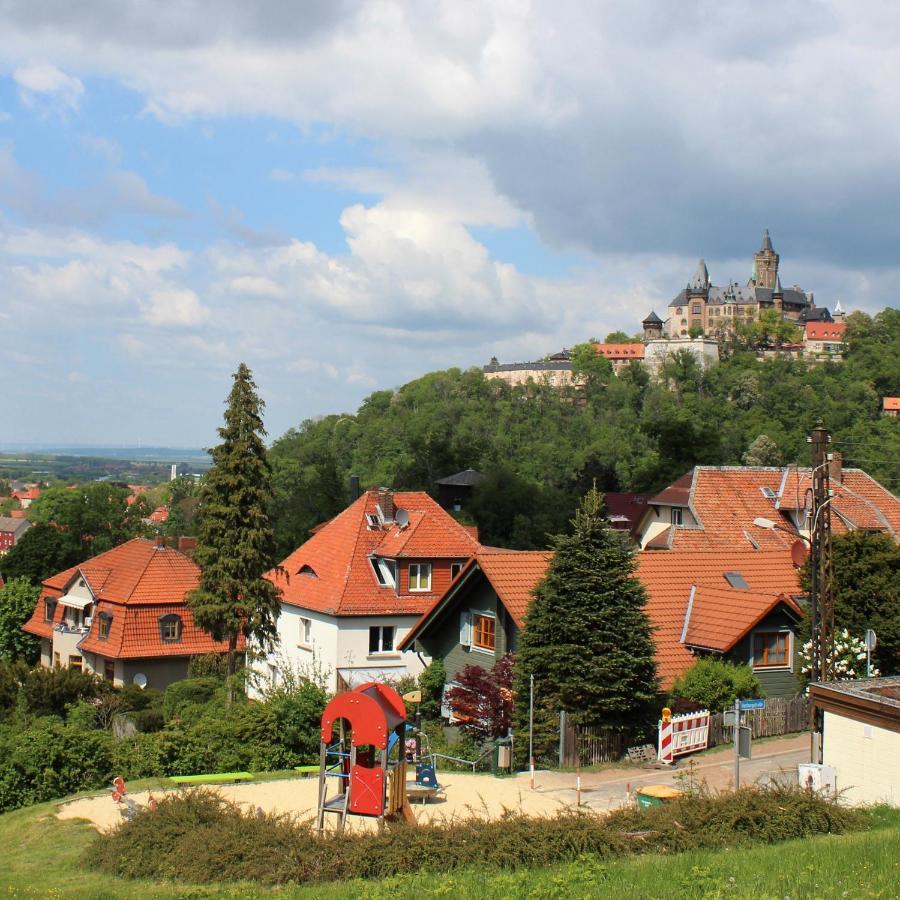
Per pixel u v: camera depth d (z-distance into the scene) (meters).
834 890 14.70
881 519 55.03
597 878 16.55
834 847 17.69
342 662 45.72
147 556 55.78
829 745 24.11
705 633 34.94
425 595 47.44
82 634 55.62
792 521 57.09
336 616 45.56
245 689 45.41
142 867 20.62
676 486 62.78
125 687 45.03
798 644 35.00
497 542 92.50
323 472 92.12
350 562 47.94
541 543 87.12
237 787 28.69
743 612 34.66
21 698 41.81
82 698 41.88
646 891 15.36
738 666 33.94
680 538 54.94
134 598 52.81
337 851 19.70
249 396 42.09
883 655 33.78
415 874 18.44
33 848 23.48
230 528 41.84
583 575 30.66
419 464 124.06
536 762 30.45
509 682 32.22
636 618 30.66
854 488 57.59
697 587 37.28
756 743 32.25
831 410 192.50
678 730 30.55
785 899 14.24
